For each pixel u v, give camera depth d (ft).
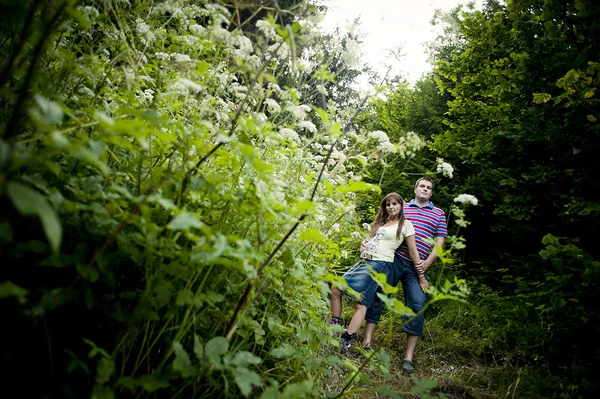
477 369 10.61
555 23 12.46
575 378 9.21
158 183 4.40
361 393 8.21
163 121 4.01
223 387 5.23
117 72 5.90
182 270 4.04
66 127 4.61
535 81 12.90
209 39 5.71
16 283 4.08
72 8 3.62
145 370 4.82
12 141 3.15
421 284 11.08
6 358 3.84
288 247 6.16
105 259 3.87
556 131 11.74
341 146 8.94
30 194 2.32
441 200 22.31
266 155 7.09
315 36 5.77
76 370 4.23
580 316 8.89
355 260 15.29
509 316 12.50
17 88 4.48
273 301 7.11
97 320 4.55
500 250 20.18
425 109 27.84
